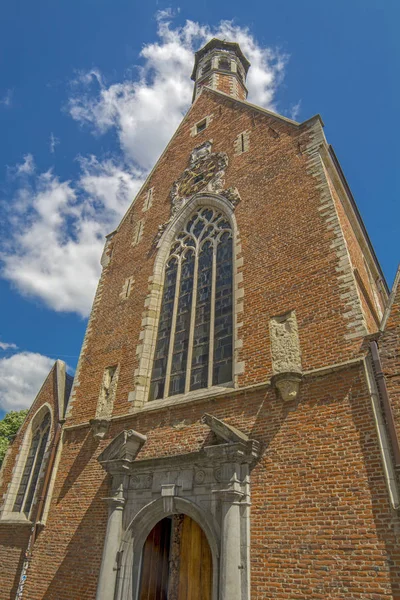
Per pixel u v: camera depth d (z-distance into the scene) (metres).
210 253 15.76
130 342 15.80
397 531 7.67
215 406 11.71
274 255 13.23
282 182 14.66
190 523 11.41
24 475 18.42
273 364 11.22
